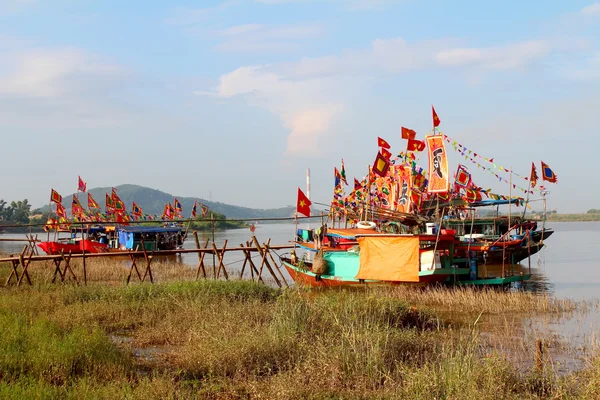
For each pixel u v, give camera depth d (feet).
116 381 36.65
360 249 86.94
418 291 82.43
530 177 115.55
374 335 46.06
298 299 60.39
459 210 142.92
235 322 51.60
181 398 34.14
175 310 61.36
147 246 161.17
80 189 188.14
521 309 72.59
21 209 467.52
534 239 142.61
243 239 303.07
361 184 123.44
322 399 35.14
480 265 117.50
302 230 112.16
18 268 105.19
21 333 44.27
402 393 35.73
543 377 39.11
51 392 32.68
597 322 64.69
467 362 38.73
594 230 482.28
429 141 92.99
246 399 35.73
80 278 103.24
